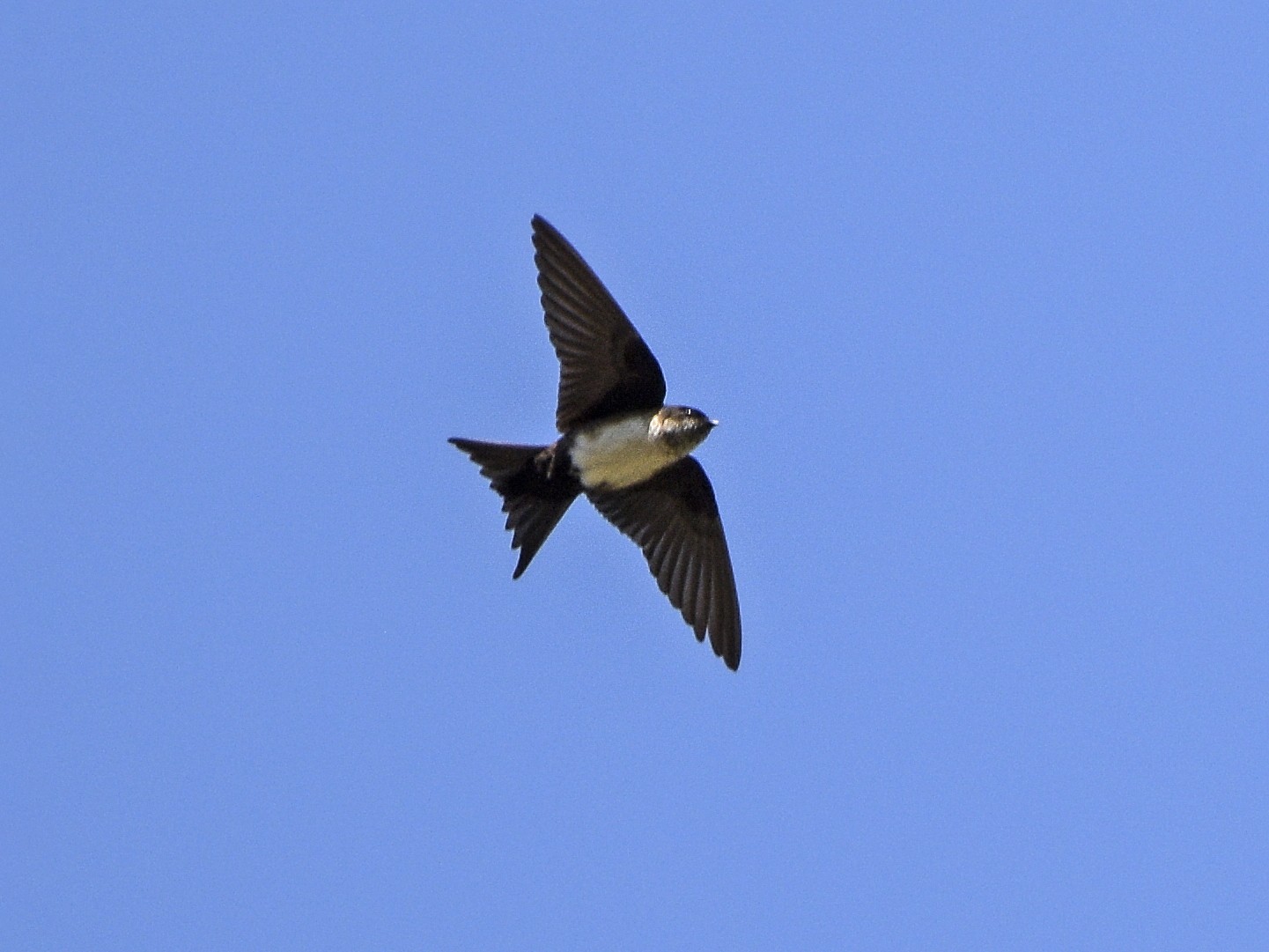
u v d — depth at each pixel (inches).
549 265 520.1
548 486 522.9
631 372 520.4
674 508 557.3
